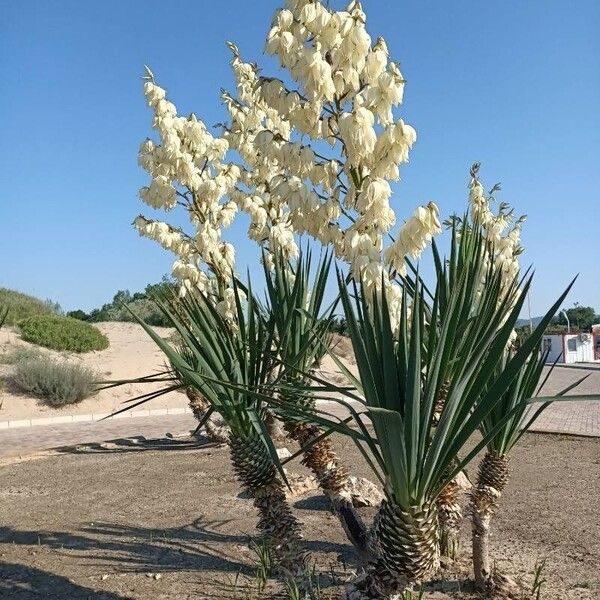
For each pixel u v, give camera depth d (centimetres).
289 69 274
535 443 791
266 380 341
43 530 505
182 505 564
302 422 360
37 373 1433
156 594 366
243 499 570
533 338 222
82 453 884
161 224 486
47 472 748
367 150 261
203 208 492
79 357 1812
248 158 541
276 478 345
